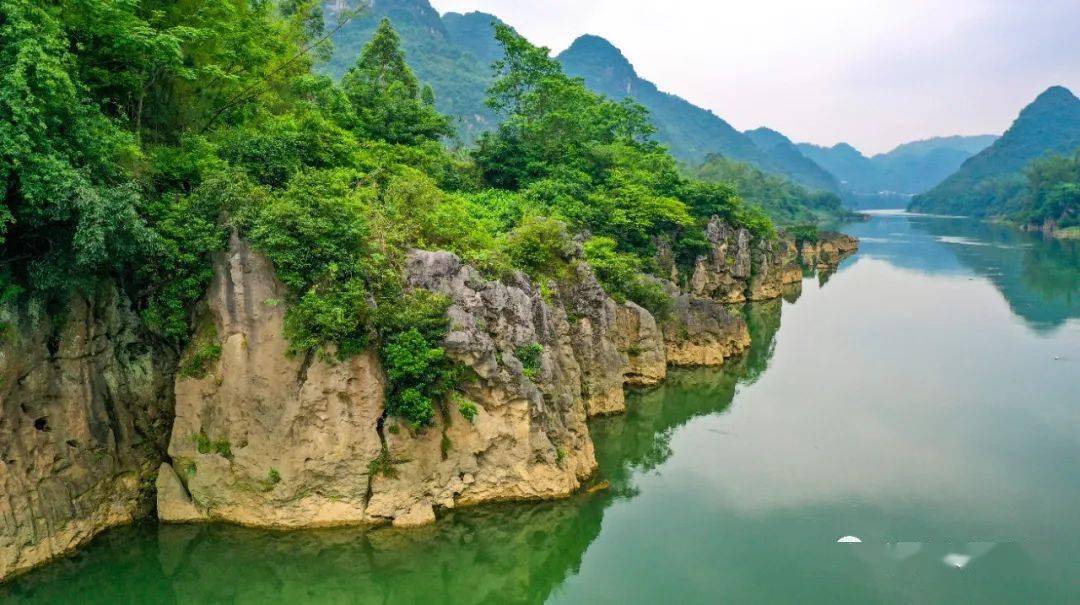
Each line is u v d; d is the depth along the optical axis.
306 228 24.69
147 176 26.27
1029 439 38.69
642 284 49.38
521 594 25.48
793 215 190.00
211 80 31.12
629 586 25.36
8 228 21.91
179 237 25.22
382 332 26.27
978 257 120.75
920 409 43.41
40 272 21.97
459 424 27.84
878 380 49.34
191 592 24.80
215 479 25.58
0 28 20.38
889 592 24.91
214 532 25.61
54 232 22.20
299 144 33.84
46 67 20.05
